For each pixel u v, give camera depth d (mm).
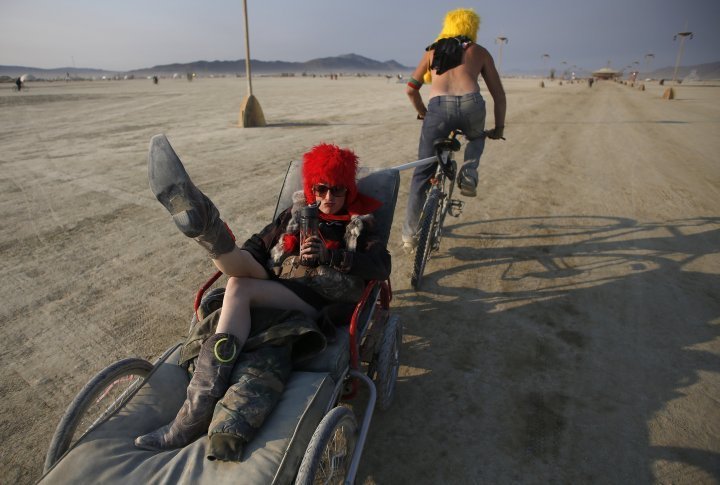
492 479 2641
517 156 11305
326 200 2832
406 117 17984
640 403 3230
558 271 5141
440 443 2871
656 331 4074
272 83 67938
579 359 3682
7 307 4234
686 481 2641
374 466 2703
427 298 4535
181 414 2037
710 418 3100
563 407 3180
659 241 6008
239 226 6184
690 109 26891
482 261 5352
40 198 7262
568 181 9008
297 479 1712
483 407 3170
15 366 3469
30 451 2756
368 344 2918
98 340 3783
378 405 2994
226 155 10516
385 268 2758
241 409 1935
